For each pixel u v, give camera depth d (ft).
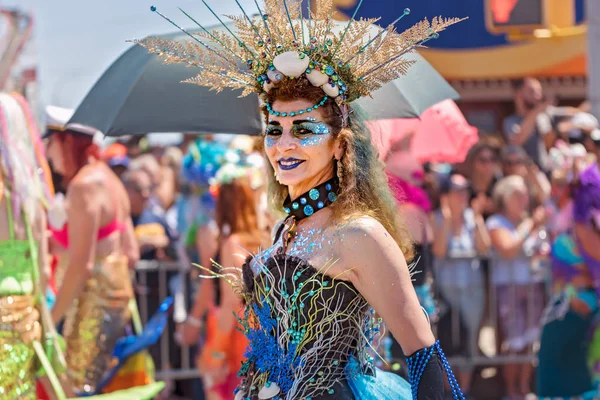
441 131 14.96
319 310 7.81
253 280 8.35
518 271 19.54
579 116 20.58
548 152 22.36
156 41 9.02
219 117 11.27
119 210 15.07
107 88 11.85
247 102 11.32
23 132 12.00
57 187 17.04
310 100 8.16
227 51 9.45
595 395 16.42
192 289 19.17
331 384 7.85
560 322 16.55
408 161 14.43
